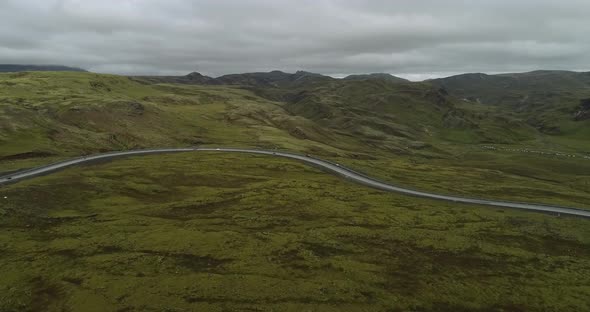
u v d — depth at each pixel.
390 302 60.31
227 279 63.75
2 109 186.50
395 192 139.50
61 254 70.38
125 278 61.94
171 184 132.12
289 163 175.62
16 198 96.75
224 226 91.50
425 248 85.81
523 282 71.38
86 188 114.88
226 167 161.50
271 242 82.19
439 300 62.50
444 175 189.12
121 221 89.81
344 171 171.38
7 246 72.31
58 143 177.75
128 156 174.25
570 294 67.06
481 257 82.75
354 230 93.38
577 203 138.38
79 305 53.59
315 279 66.38
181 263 69.56
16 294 55.56
